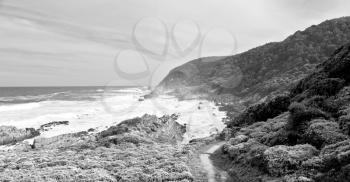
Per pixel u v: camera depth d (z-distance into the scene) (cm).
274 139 2633
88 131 6362
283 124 3008
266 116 4106
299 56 10662
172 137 5062
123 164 2812
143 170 2547
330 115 2606
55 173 2491
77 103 12194
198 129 5331
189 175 2303
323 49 10862
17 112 9581
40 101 13538
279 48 12038
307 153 2062
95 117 8025
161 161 2866
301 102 3156
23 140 5903
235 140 3164
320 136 2200
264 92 8025
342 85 3138
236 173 2339
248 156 2494
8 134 6091
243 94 8662
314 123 2420
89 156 3334
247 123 4256
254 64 11656
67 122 7556
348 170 1547
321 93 3219
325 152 1938
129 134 4466
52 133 6494
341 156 1684
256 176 2136
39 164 2998
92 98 14712
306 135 2350
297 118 2653
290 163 2000
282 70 10181
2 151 4562
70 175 2469
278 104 4041
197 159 2969
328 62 3894
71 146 4231
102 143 4156
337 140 2083
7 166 3044
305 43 11600
